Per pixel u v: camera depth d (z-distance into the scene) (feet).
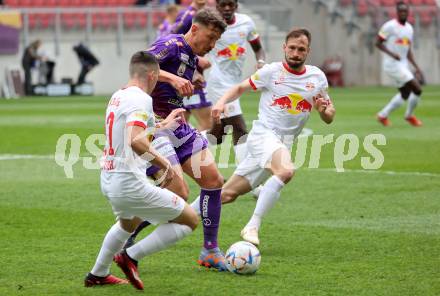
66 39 268.21
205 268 53.67
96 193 83.82
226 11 90.79
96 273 48.96
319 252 57.77
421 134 133.80
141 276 51.70
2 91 256.73
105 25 269.85
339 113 177.58
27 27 259.60
